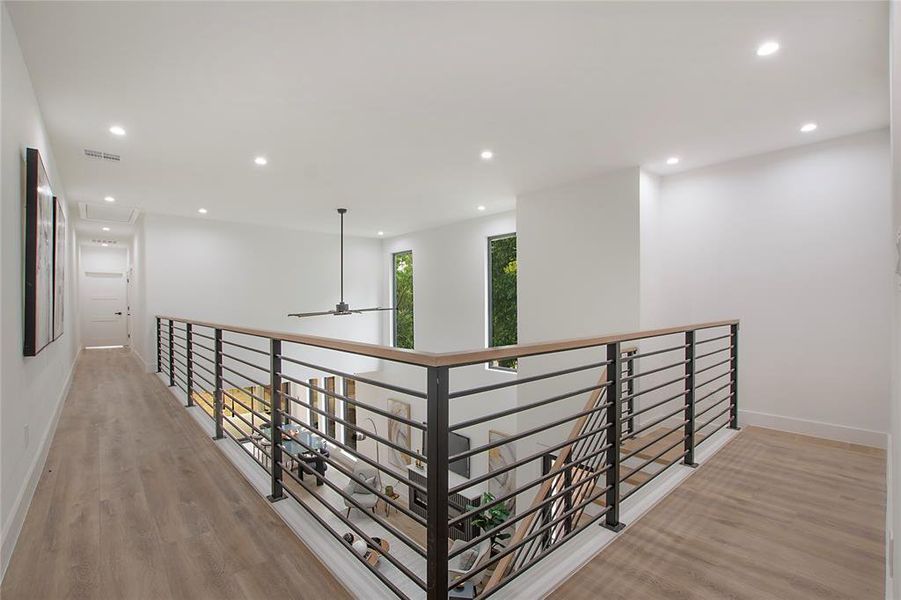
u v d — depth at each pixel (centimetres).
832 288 343
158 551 178
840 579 165
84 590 153
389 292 866
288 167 408
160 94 266
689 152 371
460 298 696
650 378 418
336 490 179
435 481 125
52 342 310
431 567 126
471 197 525
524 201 505
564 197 465
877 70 243
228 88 260
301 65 237
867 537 194
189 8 190
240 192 503
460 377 679
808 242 353
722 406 398
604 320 428
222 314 691
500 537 486
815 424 347
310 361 801
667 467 252
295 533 190
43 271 253
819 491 240
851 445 322
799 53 226
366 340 862
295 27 204
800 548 185
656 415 423
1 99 178
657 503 224
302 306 778
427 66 239
